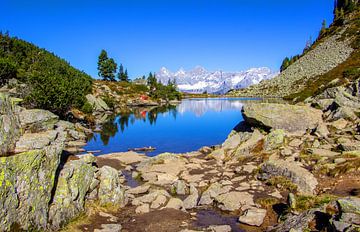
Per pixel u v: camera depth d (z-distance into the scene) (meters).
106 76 160.50
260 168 23.36
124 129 58.56
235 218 16.91
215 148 34.41
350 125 29.81
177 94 176.88
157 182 23.25
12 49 104.38
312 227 12.84
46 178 13.46
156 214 17.16
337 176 19.89
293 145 27.66
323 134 28.75
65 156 17.91
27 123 16.98
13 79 73.94
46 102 50.34
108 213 16.81
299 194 18.36
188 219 16.73
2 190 10.85
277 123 31.84
